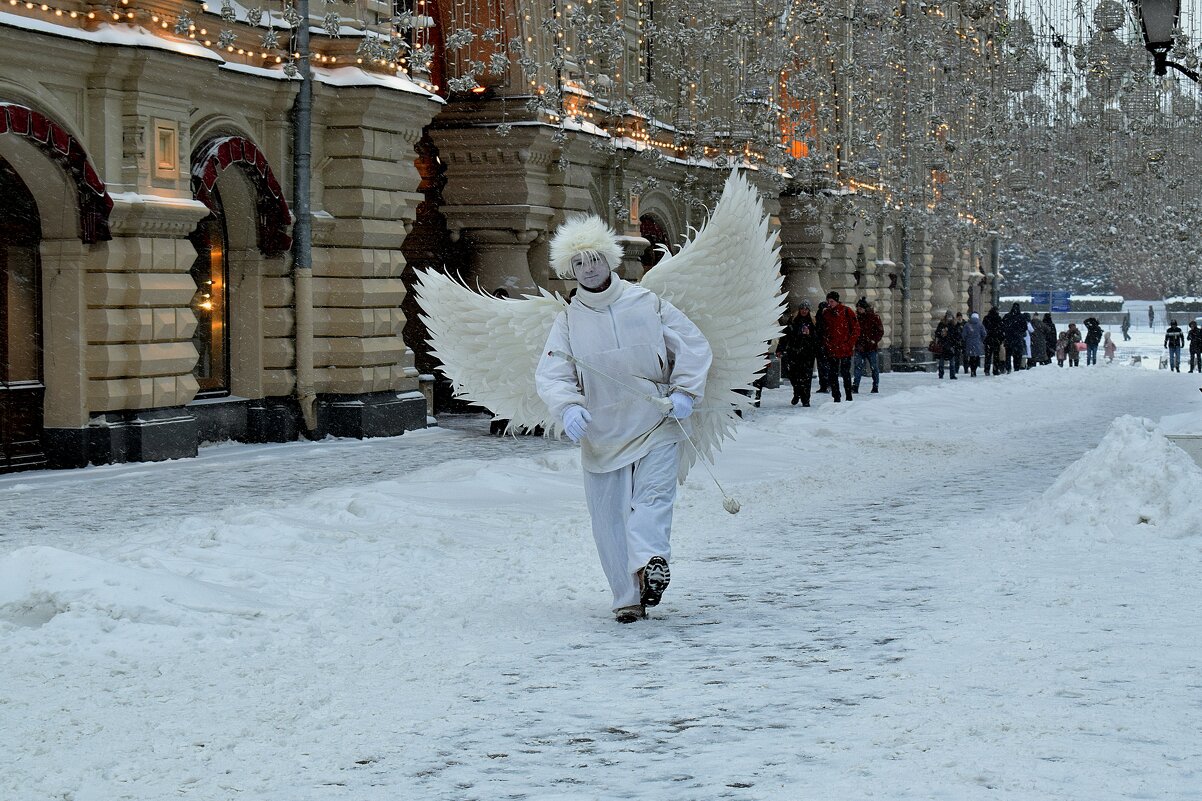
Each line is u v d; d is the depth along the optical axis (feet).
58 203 71.20
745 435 82.74
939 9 107.76
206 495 61.26
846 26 124.57
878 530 48.01
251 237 86.17
